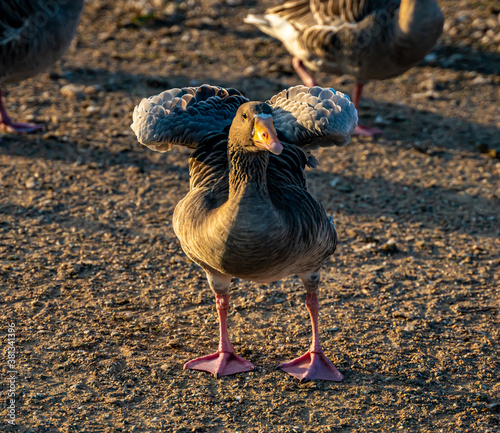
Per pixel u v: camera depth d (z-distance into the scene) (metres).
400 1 11.70
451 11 18.09
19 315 7.68
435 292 8.62
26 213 9.87
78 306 7.96
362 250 9.53
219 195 6.24
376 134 13.02
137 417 6.30
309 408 6.55
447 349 7.52
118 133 12.47
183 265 8.98
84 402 6.45
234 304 8.24
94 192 10.60
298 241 6.04
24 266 8.63
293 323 7.92
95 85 14.16
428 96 14.39
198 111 6.97
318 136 6.68
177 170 11.52
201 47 16.25
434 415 6.51
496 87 14.84
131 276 8.67
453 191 11.23
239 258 5.91
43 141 12.04
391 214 10.54
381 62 12.18
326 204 10.72
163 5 18.27
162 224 9.91
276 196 6.11
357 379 6.99
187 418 6.32
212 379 6.91
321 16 12.52
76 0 11.62
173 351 7.33
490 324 8.01
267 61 15.66
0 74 11.39
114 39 16.44
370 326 7.89
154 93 13.94
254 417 6.39
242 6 18.58
